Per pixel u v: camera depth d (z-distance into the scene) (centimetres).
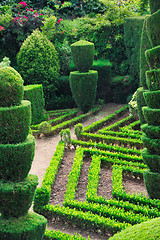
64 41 1670
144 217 583
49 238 557
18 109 441
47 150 1040
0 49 1570
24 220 449
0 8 1669
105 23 1605
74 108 1503
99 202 666
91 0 2017
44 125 1147
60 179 816
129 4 1688
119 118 1332
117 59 1656
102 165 886
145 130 655
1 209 447
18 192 433
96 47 1689
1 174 445
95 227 596
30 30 1579
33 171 883
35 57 1405
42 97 1304
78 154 929
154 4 661
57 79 1569
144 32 903
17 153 436
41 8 2022
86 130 1134
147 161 651
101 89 1568
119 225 563
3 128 437
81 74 1357
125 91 1538
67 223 635
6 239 431
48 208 644
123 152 934
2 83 437
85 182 795
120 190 694
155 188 644
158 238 301
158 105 633
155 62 640
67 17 2148
